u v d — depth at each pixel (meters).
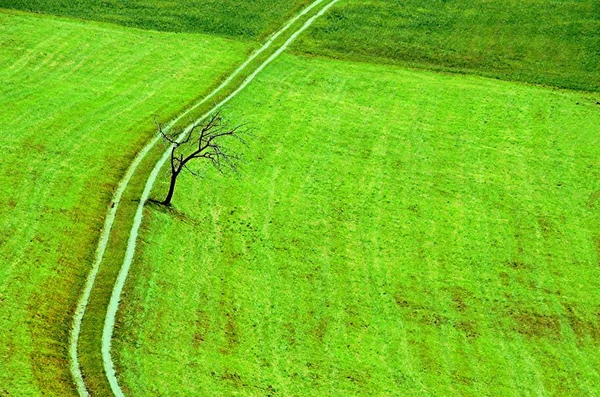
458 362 45.12
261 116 67.94
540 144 66.94
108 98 67.44
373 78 75.62
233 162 61.00
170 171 58.50
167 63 75.00
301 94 72.12
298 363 43.31
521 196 60.47
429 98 72.69
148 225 51.97
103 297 45.16
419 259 53.19
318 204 57.62
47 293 44.31
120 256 48.69
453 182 61.53
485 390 43.31
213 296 47.19
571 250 55.28
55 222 50.34
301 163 62.22
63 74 71.12
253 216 55.50
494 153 65.50
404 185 60.66
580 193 61.25
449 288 50.91
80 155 58.16
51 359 39.91
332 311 47.72
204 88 71.19
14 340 40.25
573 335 48.25
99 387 38.94
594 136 68.25
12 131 59.97
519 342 47.28
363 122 68.44
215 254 51.03
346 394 41.56
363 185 60.25
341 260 52.28
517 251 54.81
